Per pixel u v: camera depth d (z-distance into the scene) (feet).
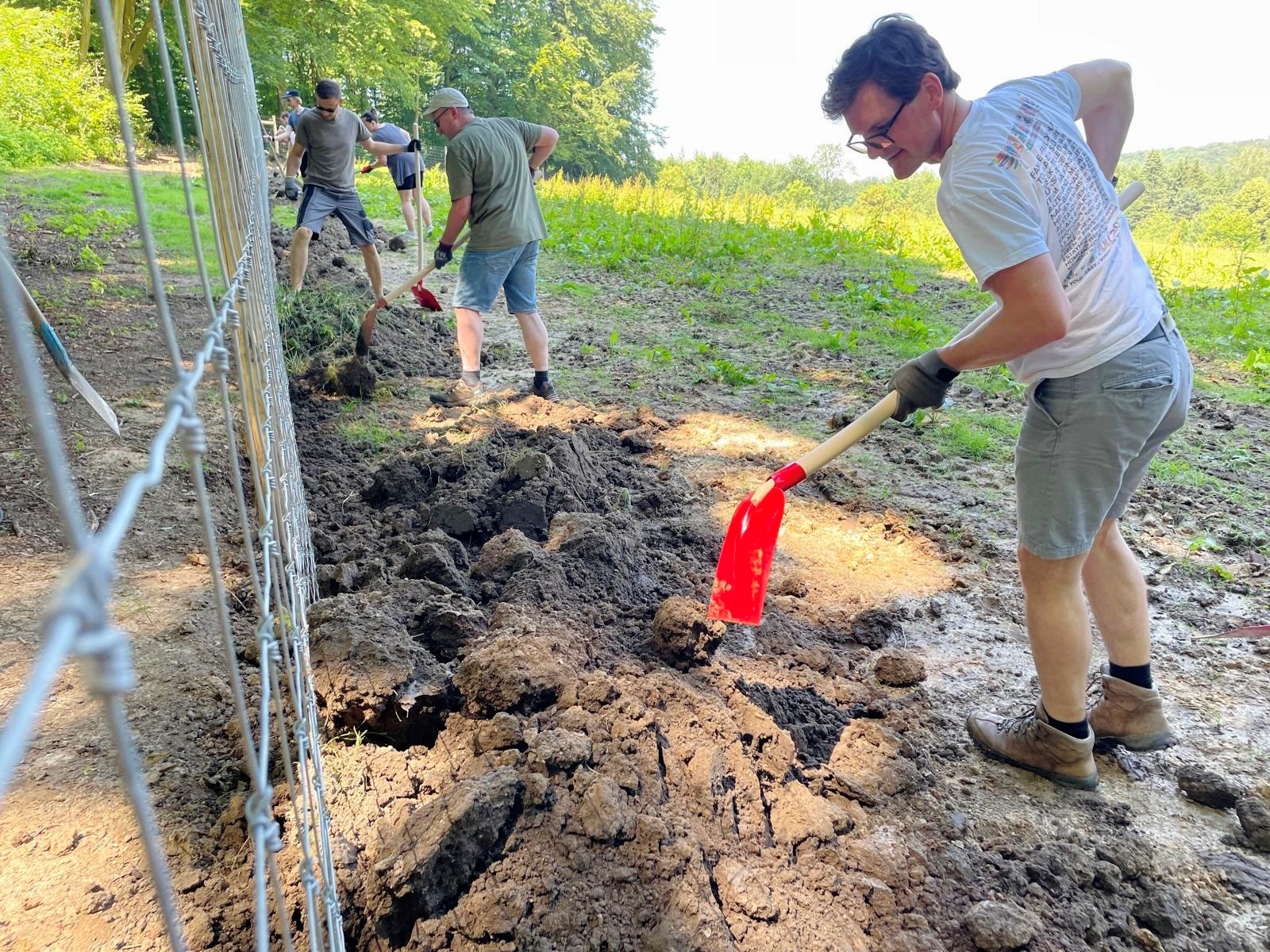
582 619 10.18
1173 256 50.96
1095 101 8.45
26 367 1.74
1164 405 7.64
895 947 6.77
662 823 7.09
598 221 48.42
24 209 34.63
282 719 4.85
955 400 20.58
